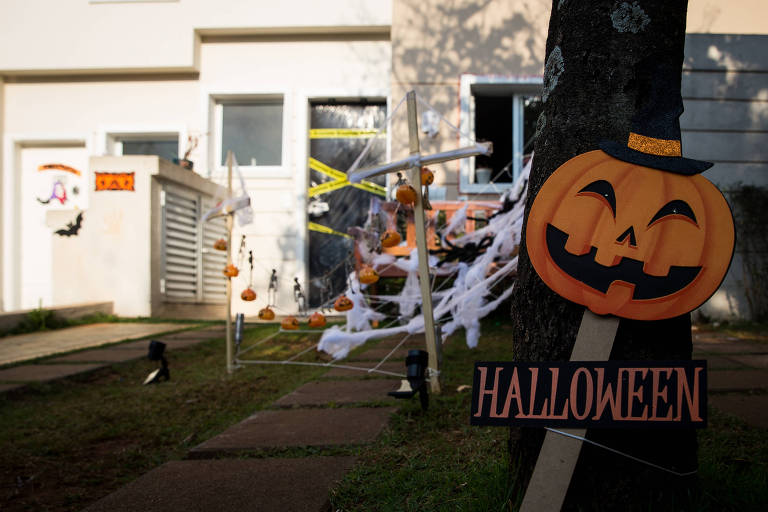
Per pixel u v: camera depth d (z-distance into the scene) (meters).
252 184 10.76
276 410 3.48
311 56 10.83
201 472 2.45
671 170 1.61
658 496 1.70
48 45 10.62
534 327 1.85
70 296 8.98
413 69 9.15
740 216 7.71
